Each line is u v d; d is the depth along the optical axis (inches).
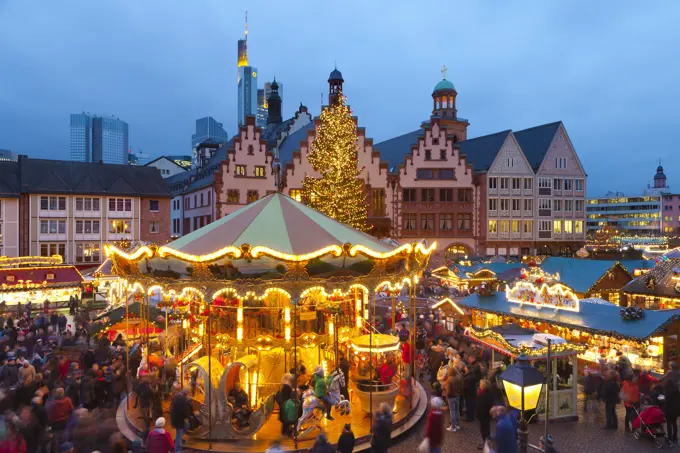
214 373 636.1
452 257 2516.0
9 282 1523.1
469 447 570.9
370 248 703.1
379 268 668.7
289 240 674.8
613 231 3189.0
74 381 657.6
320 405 589.9
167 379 708.0
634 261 1450.5
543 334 703.7
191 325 832.9
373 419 602.9
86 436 520.7
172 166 4414.4
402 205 2495.1
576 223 2687.0
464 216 2544.3
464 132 3614.7
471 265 1824.6
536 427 630.5
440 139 2524.6
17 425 492.4
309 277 619.8
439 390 688.4
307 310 738.8
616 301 1205.7
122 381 690.8
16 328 1070.4
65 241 2229.3
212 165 2928.2
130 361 786.2
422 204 2508.6
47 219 2197.3
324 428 601.3
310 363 735.7
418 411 668.7
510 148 2583.7
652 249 2977.4
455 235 2522.1
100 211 2304.4
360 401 649.0
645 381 658.2
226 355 778.8
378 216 2474.2
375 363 675.4
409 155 2502.5
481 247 2532.0
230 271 638.5
